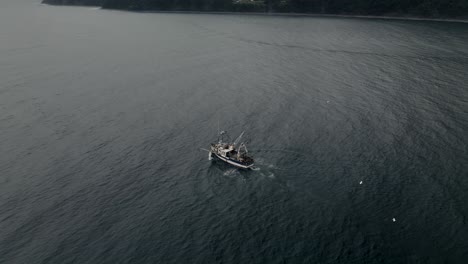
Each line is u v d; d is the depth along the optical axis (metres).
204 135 82.12
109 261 48.84
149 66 140.88
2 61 151.88
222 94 107.50
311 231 52.97
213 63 143.00
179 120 90.25
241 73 128.62
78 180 66.75
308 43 172.38
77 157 74.38
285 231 53.19
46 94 110.06
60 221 56.53
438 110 91.38
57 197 62.16
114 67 140.12
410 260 47.47
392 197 59.25
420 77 117.50
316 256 48.62
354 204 58.06
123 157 74.06
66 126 88.12
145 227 54.84
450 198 58.53
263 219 55.69
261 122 87.12
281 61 143.25
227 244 51.25
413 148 73.56
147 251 50.41
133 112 96.00
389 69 127.19
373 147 74.38
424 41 165.50
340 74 123.69
